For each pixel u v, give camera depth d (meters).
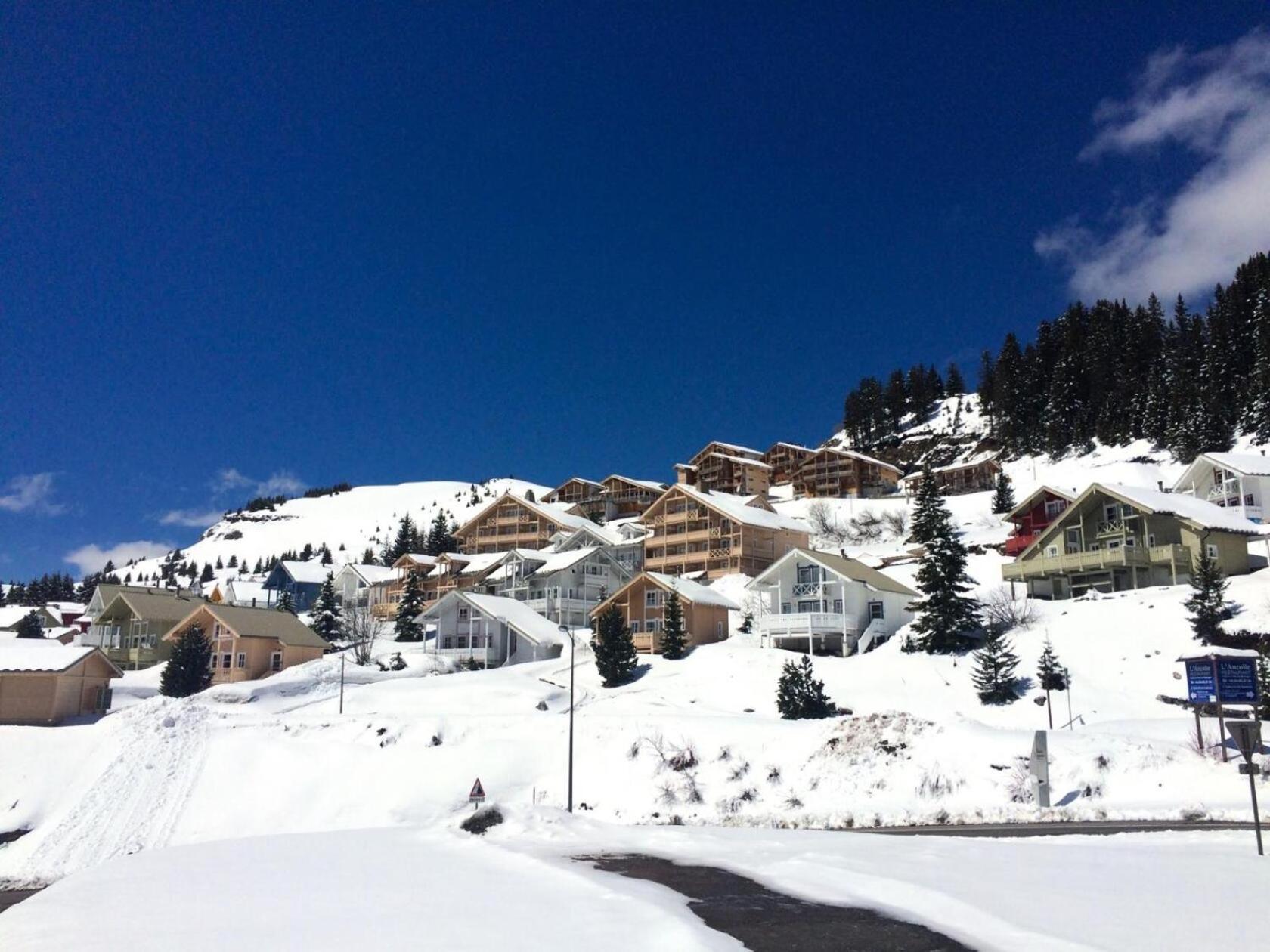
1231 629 44.59
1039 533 74.88
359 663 71.62
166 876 18.33
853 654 60.97
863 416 181.50
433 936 12.14
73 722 56.50
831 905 14.34
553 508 138.88
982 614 57.28
